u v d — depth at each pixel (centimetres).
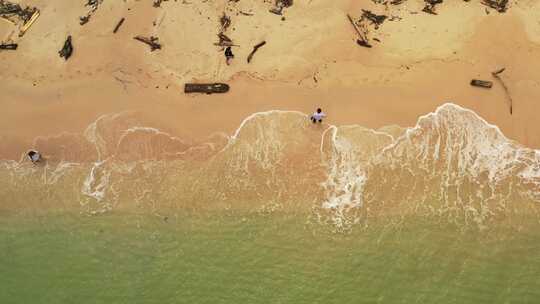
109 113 2148
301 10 2225
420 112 2056
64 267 1977
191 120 2109
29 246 2016
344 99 2094
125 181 2061
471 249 1912
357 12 2209
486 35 2145
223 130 2088
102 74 2203
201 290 1920
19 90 2209
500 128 2031
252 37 2197
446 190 1975
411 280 1886
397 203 1969
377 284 1886
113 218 2023
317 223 1967
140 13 2273
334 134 2048
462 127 2038
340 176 2006
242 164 2045
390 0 2220
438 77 2098
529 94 2066
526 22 2152
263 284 1914
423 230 1939
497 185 1972
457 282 1875
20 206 2062
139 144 2098
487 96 2067
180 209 2016
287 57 2158
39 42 2270
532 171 1977
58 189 2067
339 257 1928
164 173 2058
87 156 2102
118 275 1956
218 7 2255
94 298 1927
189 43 2208
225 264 1947
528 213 1939
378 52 2145
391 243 1931
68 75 2211
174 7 2270
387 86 2098
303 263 1930
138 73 2191
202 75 2158
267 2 2245
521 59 2111
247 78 2142
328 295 1881
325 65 2141
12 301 1934
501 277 1873
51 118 2161
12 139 2145
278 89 2120
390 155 2017
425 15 2192
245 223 1989
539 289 1852
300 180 2014
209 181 2039
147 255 1975
